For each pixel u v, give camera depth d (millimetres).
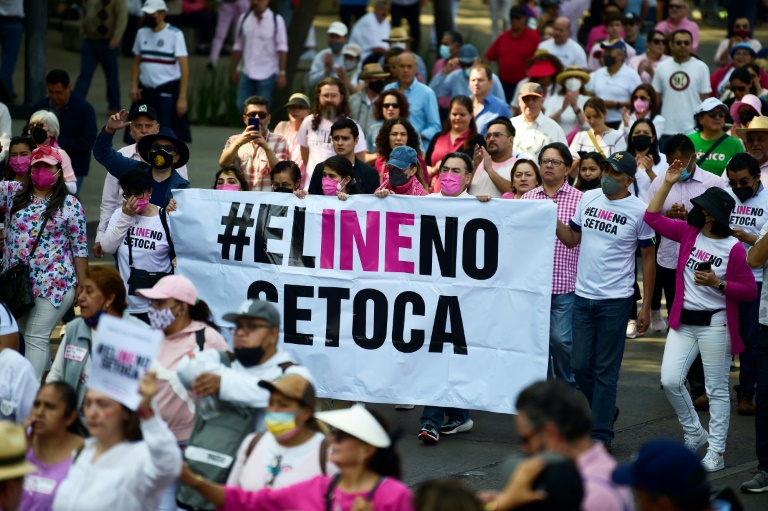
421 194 22531
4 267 21016
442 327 20219
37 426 13086
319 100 27719
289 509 12031
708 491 9984
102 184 38094
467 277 20094
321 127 27828
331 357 20703
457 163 21094
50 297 20812
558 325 20812
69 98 29188
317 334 20766
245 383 13719
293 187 23156
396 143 25344
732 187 21844
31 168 20859
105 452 12484
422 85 31766
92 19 42750
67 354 15727
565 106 32875
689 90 36094
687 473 9875
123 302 15781
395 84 32031
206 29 59188
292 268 20828
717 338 19031
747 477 19078
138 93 38125
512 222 19844
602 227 19766
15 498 11758
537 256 19719
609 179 19625
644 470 10000
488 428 21703
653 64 39500
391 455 11734
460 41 40531
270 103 40625
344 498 11664
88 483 12430
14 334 16297
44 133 23719
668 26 45781
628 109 34656
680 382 19406
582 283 20031
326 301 20734
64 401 13117
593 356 20375
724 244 19016
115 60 43562
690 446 19609
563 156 21156
